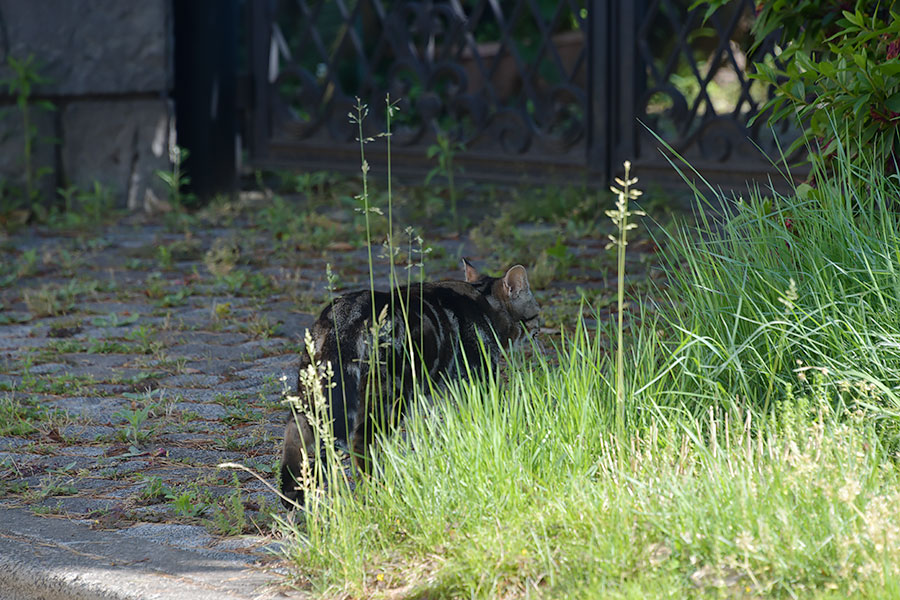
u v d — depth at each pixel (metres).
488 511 7.60
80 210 23.64
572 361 8.97
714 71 20.38
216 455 10.09
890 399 8.56
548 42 22.52
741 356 9.41
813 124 10.94
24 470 9.73
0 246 20.02
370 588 7.18
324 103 26.59
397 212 22.17
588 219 20.48
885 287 9.19
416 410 8.63
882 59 10.67
